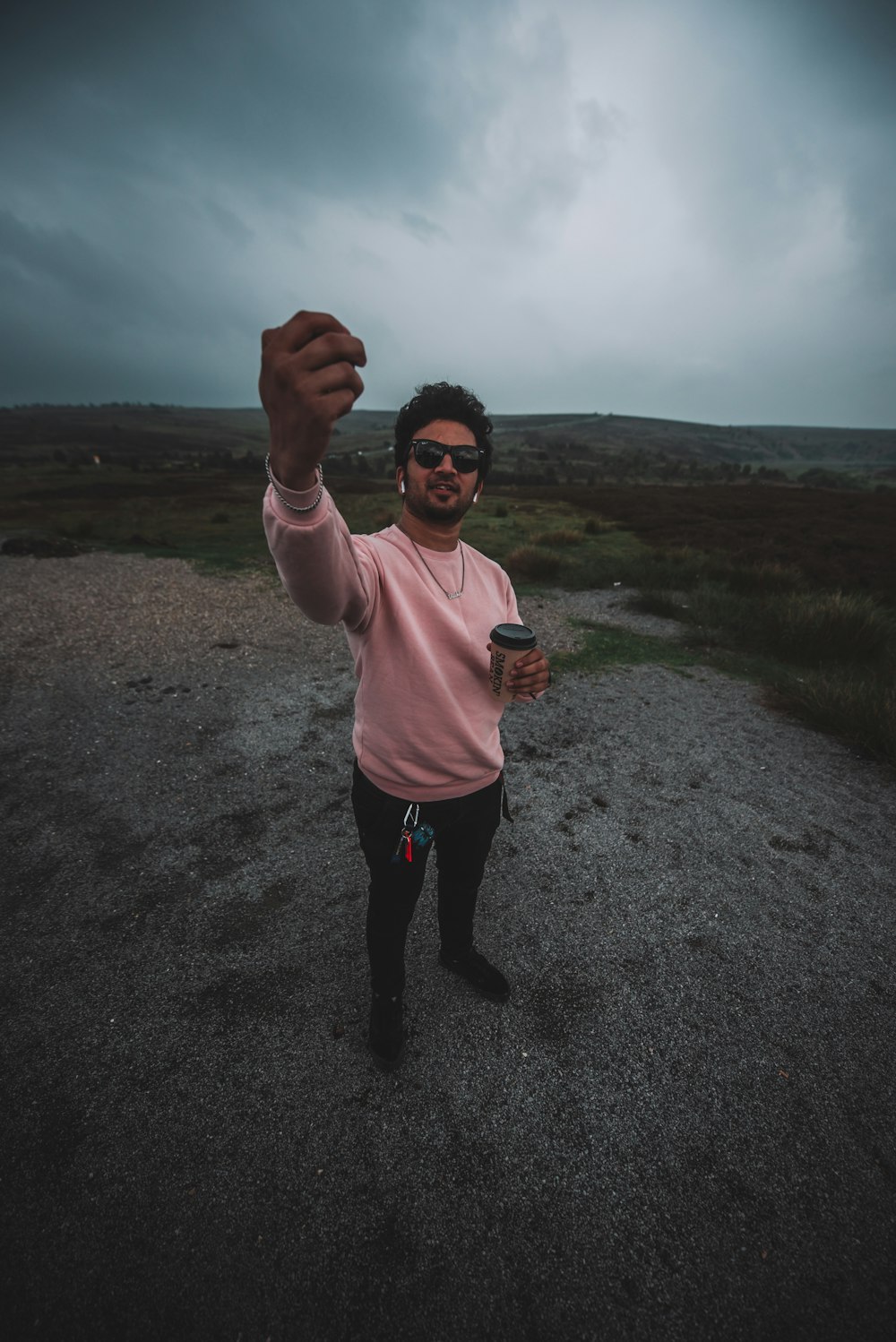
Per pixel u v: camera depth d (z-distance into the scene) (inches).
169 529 620.7
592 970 81.0
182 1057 66.8
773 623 253.0
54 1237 50.5
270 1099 62.7
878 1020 75.2
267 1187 55.0
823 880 102.3
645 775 136.5
